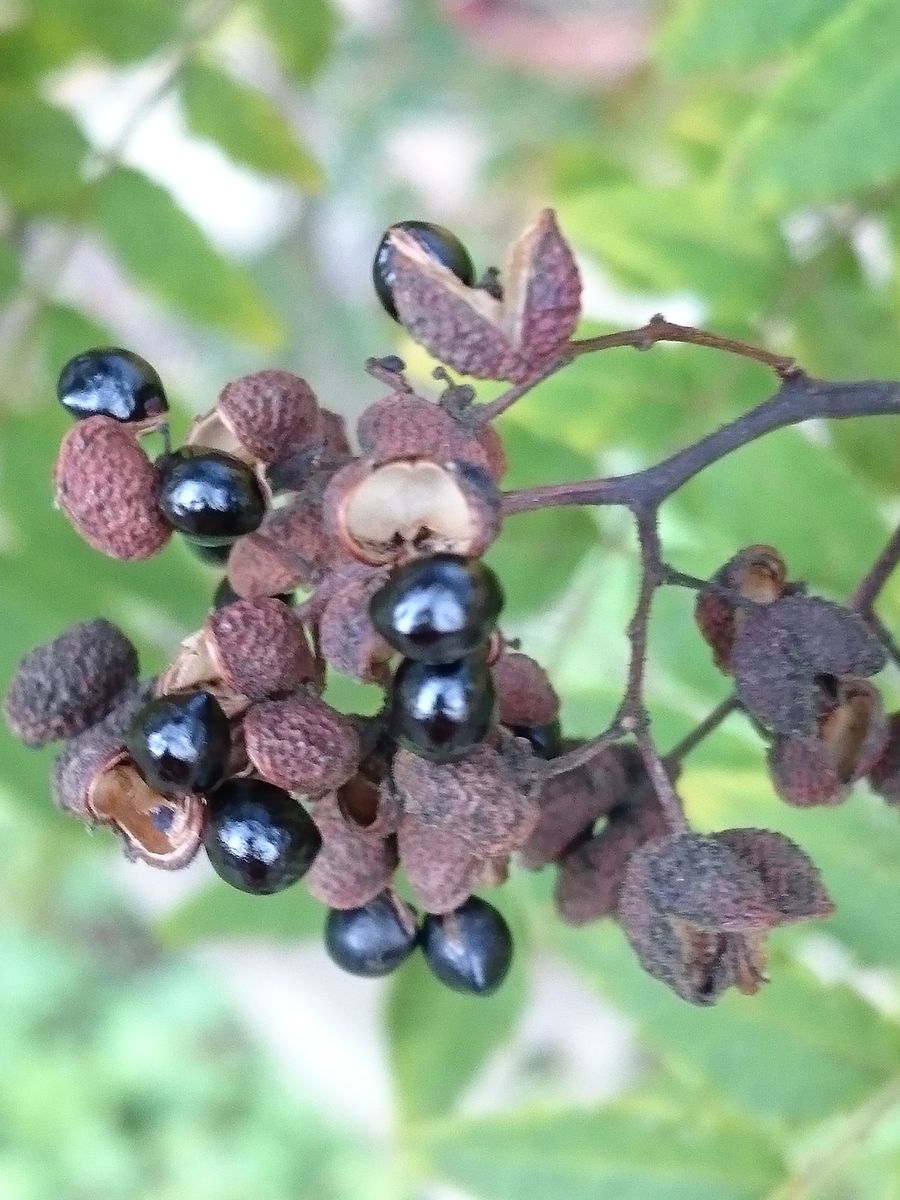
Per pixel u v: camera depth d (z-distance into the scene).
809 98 0.12
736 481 0.13
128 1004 0.32
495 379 0.10
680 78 0.12
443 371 0.10
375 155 0.25
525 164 0.23
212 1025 0.32
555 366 0.10
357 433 0.10
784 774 0.10
